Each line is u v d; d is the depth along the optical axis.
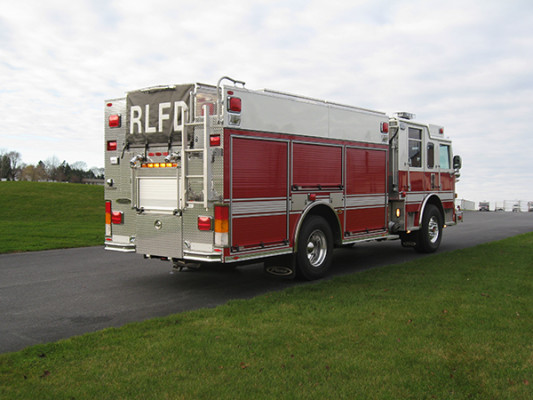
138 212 7.18
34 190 36.47
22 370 3.80
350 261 10.03
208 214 6.45
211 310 5.63
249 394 3.41
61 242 12.36
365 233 8.95
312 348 4.32
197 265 6.93
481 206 47.47
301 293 6.52
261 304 5.90
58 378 3.65
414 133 10.58
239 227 6.57
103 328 5.21
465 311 5.53
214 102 6.89
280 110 7.16
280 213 7.19
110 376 3.69
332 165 8.15
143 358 4.06
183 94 6.72
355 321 5.15
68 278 8.03
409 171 10.35
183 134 6.57
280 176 7.17
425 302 5.95
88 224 17.97
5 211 26.89
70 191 37.66
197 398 3.34
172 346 4.35
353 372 3.80
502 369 3.89
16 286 7.38
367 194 8.97
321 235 8.07
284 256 7.50
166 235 6.90
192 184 6.60
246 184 6.64
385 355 4.16
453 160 12.19
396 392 3.46
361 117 8.78
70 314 5.79
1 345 4.64
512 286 6.86
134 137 7.21
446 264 8.80
